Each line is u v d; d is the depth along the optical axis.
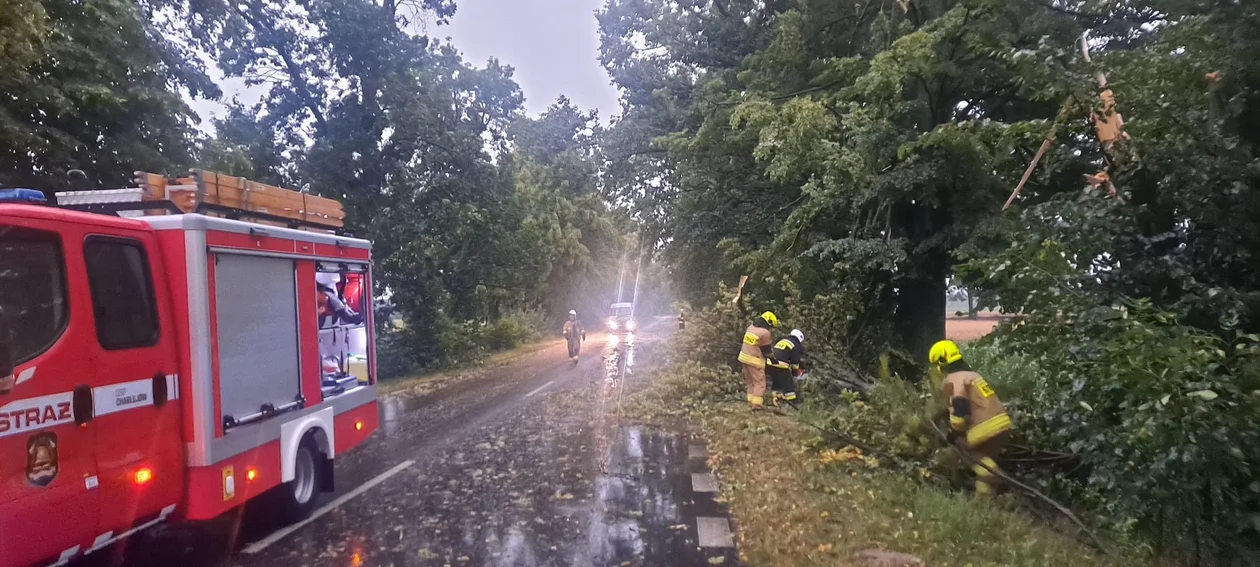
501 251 24.80
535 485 7.99
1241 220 6.91
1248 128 7.80
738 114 13.77
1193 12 8.11
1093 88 7.32
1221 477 4.95
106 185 11.55
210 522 6.72
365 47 19.97
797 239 14.46
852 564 5.33
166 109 12.10
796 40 16.28
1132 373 5.11
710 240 20.41
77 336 4.63
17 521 4.17
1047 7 11.59
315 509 7.16
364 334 8.41
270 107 20.41
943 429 7.31
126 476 4.93
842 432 8.55
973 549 5.57
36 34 8.08
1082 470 6.72
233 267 5.95
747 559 5.69
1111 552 5.38
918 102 13.10
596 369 20.58
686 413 12.23
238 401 5.93
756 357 11.41
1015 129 9.62
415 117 20.02
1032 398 7.70
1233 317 6.26
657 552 5.89
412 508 7.19
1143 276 6.90
